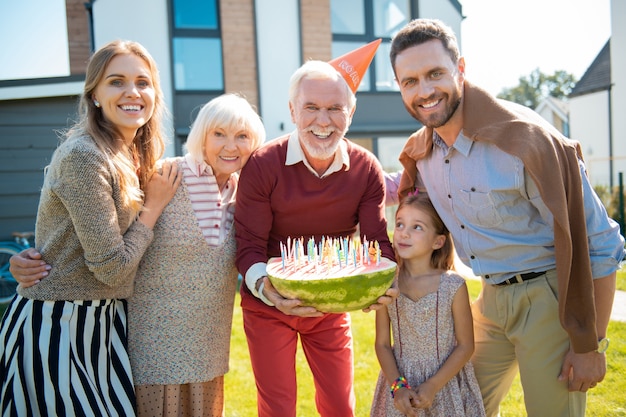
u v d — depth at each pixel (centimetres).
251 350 285
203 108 278
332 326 288
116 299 262
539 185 237
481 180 259
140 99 258
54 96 816
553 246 259
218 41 1044
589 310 242
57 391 237
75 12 1233
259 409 286
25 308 245
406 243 286
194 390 278
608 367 437
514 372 293
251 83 1048
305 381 445
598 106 2017
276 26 1055
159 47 1005
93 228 233
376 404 290
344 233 295
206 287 275
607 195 1264
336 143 263
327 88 258
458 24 1153
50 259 247
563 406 261
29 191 818
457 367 271
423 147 284
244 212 276
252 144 283
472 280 741
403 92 264
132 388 260
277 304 236
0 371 243
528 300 263
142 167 269
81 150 235
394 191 334
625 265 833
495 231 264
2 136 806
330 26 1082
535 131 241
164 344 271
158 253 270
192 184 276
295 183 276
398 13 1136
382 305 245
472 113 259
